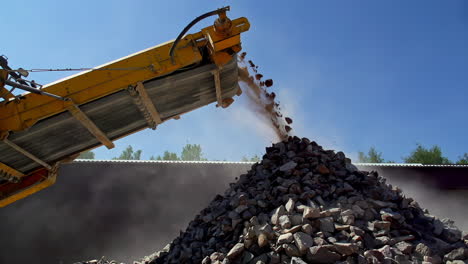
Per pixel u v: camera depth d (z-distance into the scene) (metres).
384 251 6.67
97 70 7.59
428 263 6.46
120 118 8.35
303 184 8.82
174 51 7.91
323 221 7.29
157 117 8.85
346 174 9.68
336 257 6.37
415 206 8.91
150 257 11.21
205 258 7.77
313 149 10.62
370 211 7.96
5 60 6.46
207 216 9.90
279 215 7.64
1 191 8.19
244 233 7.75
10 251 16.05
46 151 8.05
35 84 7.06
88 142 8.49
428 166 18.11
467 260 6.78
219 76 8.84
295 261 6.33
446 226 8.32
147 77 7.82
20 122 7.11
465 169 17.92
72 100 7.39
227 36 8.08
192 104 9.32
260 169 10.66
